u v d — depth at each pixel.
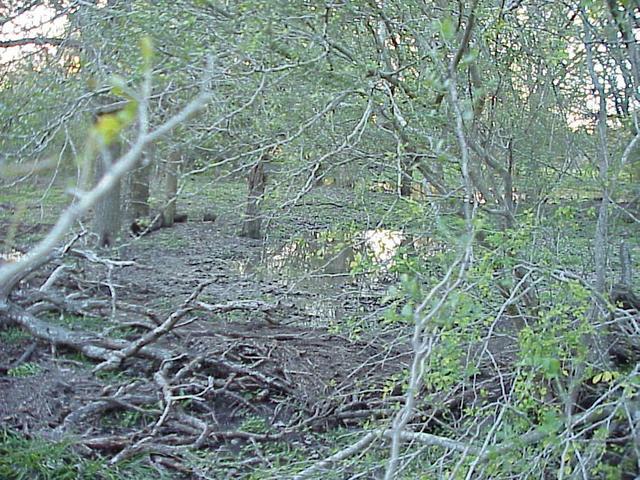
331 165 5.36
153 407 6.12
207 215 16.30
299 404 6.25
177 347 7.19
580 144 5.33
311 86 4.98
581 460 2.92
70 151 5.64
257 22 4.34
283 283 10.34
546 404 3.43
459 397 4.64
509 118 5.36
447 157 4.12
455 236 3.88
